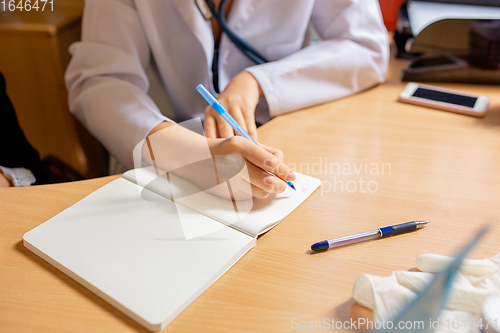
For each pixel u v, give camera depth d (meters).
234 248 0.43
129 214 0.48
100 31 0.85
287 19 0.93
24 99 1.27
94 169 1.46
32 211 0.50
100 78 0.81
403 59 1.04
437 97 0.81
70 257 0.42
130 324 0.36
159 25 0.87
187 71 0.93
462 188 0.55
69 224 0.47
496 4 1.04
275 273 0.41
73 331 0.35
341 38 0.92
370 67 0.86
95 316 0.36
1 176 0.73
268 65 0.81
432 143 0.66
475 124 0.72
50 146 1.37
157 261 0.41
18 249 0.44
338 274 0.41
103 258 0.41
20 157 0.87
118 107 0.73
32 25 1.15
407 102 0.81
